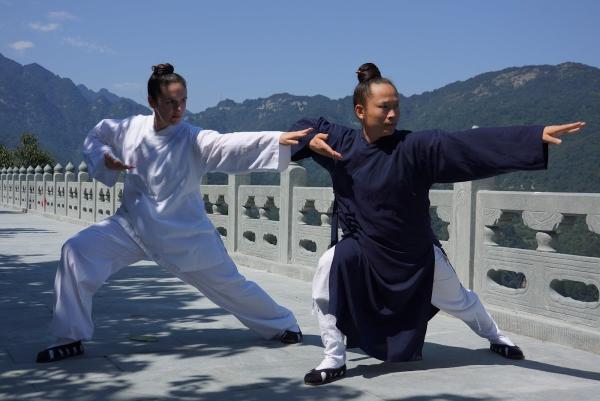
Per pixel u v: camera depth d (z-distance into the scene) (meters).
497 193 5.95
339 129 4.20
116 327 5.64
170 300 7.04
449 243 6.57
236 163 4.34
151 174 4.43
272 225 9.66
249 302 4.96
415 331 4.16
